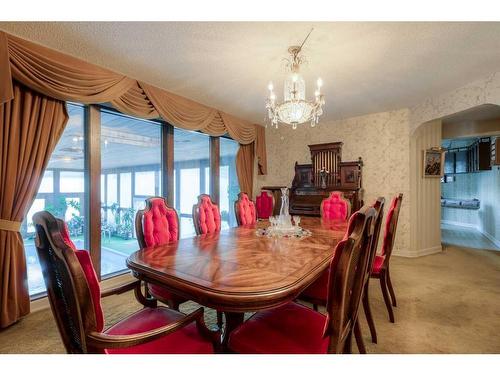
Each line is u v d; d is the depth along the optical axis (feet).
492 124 13.98
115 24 5.85
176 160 13.65
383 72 8.45
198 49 6.94
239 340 3.51
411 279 9.35
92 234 8.34
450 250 13.71
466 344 5.43
